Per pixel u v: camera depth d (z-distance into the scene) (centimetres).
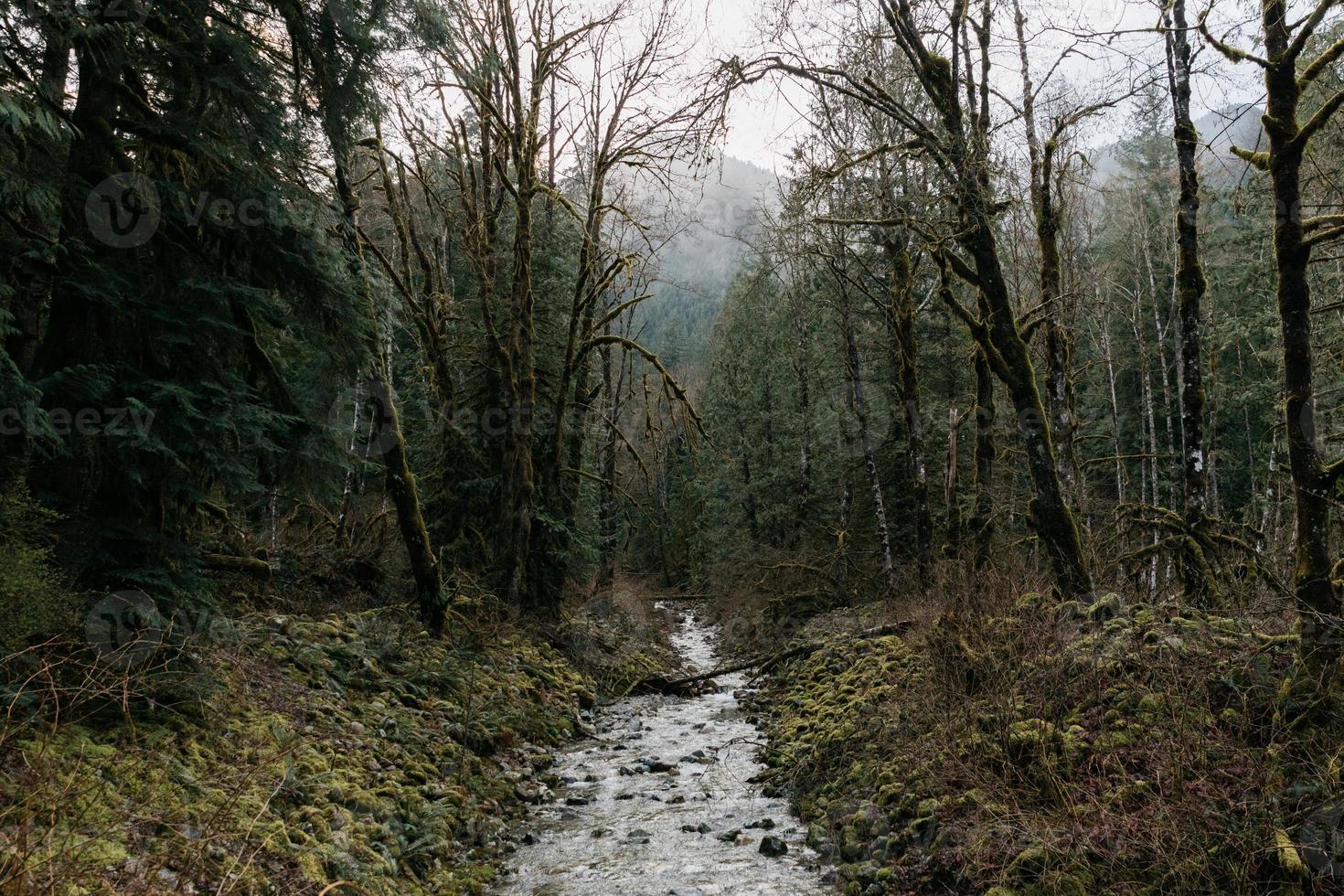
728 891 605
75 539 581
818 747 890
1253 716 561
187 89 682
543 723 1110
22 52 550
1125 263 2920
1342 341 1222
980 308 1370
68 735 484
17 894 322
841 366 2375
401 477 1171
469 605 1423
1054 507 945
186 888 405
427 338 1697
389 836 607
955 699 730
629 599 2673
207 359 662
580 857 687
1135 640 668
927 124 1041
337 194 948
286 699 747
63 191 599
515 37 1498
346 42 789
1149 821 496
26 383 494
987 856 536
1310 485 590
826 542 2355
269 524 1464
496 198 1834
